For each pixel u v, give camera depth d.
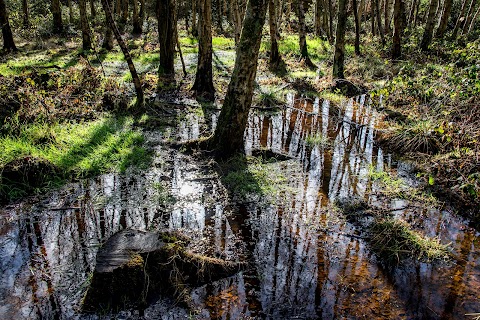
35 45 18.00
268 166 6.63
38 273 4.10
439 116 7.98
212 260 4.14
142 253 3.86
